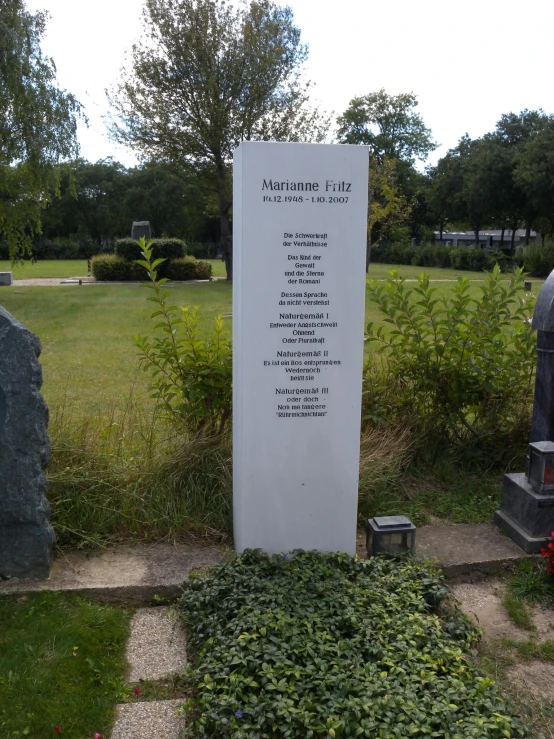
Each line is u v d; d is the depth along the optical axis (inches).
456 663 109.5
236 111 1149.7
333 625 116.0
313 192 133.2
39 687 110.3
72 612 132.6
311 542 149.0
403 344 212.2
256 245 133.7
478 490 197.9
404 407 215.0
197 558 153.6
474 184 1943.9
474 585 151.5
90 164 2849.4
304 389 141.3
